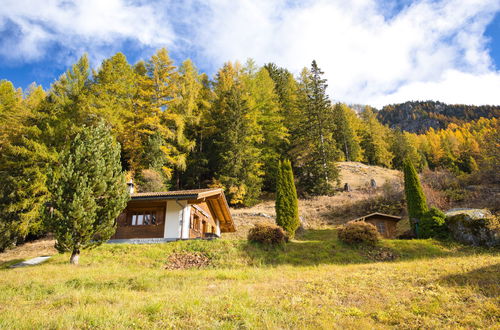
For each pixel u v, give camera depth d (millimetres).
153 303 6918
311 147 41562
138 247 17234
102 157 15734
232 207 36062
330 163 40156
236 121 37531
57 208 14477
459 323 5633
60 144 26672
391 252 16438
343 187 42312
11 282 10180
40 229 24047
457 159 62531
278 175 23172
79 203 14023
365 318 6098
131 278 10742
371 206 31203
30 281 10234
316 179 39406
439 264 11742
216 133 40562
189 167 38625
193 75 44406
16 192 23312
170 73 36531
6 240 21828
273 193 41750
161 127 33188
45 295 8625
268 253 16266
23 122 27141
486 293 7281
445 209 26375
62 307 7090
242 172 35875
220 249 16500
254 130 41031
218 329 5469
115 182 15711
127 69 34344
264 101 44562
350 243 17516
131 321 5840
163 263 15039
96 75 32656
